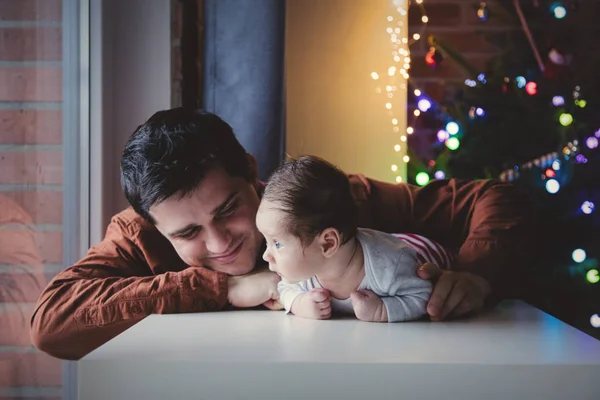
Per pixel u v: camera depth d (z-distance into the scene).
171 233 1.15
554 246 2.11
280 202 1.02
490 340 0.92
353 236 1.07
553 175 2.09
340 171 1.09
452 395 0.77
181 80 1.86
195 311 1.16
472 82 2.17
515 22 2.21
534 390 0.77
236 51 1.86
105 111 1.73
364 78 2.10
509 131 2.15
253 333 0.96
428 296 1.07
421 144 2.21
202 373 0.78
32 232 1.35
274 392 0.78
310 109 2.10
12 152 1.26
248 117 1.85
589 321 2.10
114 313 1.14
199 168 1.11
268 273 1.19
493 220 1.34
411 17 2.23
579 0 2.21
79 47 1.63
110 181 1.76
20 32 1.30
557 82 2.17
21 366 1.26
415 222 1.48
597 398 0.77
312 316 1.08
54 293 1.19
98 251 1.32
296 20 2.09
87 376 0.79
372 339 0.92
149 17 1.81
